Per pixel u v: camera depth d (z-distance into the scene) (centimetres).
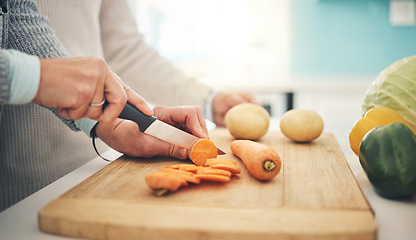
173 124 90
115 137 84
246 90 224
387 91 80
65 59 58
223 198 59
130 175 72
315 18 278
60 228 53
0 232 54
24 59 55
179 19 289
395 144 59
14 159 100
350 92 229
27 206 63
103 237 52
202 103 129
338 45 280
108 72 60
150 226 50
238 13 288
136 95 73
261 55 291
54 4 106
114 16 133
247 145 77
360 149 64
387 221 54
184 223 50
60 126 106
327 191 62
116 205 57
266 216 52
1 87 52
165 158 86
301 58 286
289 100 225
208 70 293
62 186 73
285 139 107
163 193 60
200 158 78
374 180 61
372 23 272
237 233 48
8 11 77
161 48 278
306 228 48
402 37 271
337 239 47
